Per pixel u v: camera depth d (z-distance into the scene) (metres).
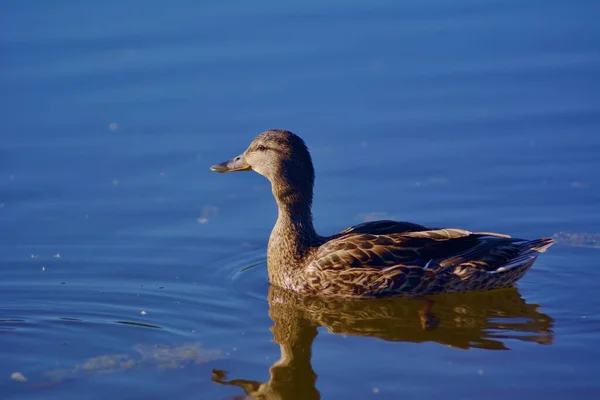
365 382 12.52
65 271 16.41
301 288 16.02
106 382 12.70
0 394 12.41
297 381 12.65
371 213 18.27
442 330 14.19
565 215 17.80
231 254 17.19
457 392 12.15
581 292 15.42
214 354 13.52
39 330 14.34
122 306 15.20
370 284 15.62
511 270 15.57
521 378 12.45
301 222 16.45
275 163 16.45
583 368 12.67
